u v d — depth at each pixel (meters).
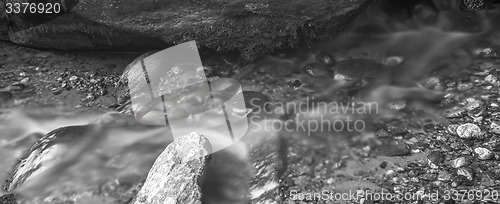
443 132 2.16
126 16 2.61
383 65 2.60
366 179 1.99
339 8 2.56
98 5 2.59
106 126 2.31
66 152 2.14
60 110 2.44
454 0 2.95
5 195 2.01
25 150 2.23
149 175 1.96
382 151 2.10
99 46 2.79
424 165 2.02
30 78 2.65
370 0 2.72
